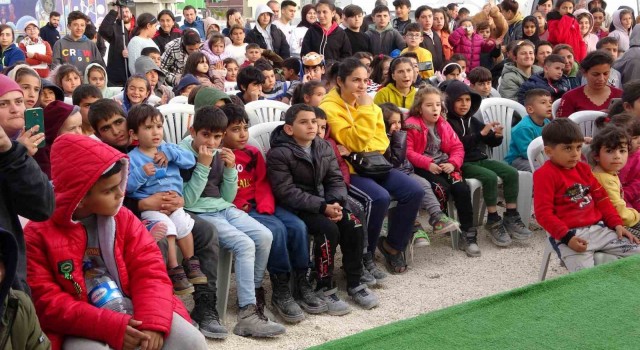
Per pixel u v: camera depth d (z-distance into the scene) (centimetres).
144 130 385
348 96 485
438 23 959
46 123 378
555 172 423
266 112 605
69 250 258
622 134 430
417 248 541
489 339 246
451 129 545
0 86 291
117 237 269
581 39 971
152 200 375
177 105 543
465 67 895
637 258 326
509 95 762
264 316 389
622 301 279
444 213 515
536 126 593
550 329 254
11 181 229
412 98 614
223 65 852
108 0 1267
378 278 466
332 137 482
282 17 1029
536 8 1164
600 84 596
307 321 407
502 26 1045
